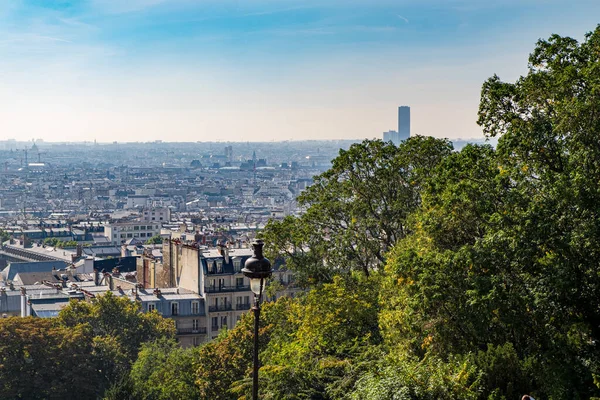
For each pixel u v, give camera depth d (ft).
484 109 376.48
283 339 499.92
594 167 314.14
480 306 304.91
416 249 380.17
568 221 302.45
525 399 233.14
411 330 337.11
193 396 605.73
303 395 358.64
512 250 308.19
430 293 320.70
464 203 350.84
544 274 299.17
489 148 382.42
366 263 565.12
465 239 363.35
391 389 288.71
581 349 297.74
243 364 569.64
